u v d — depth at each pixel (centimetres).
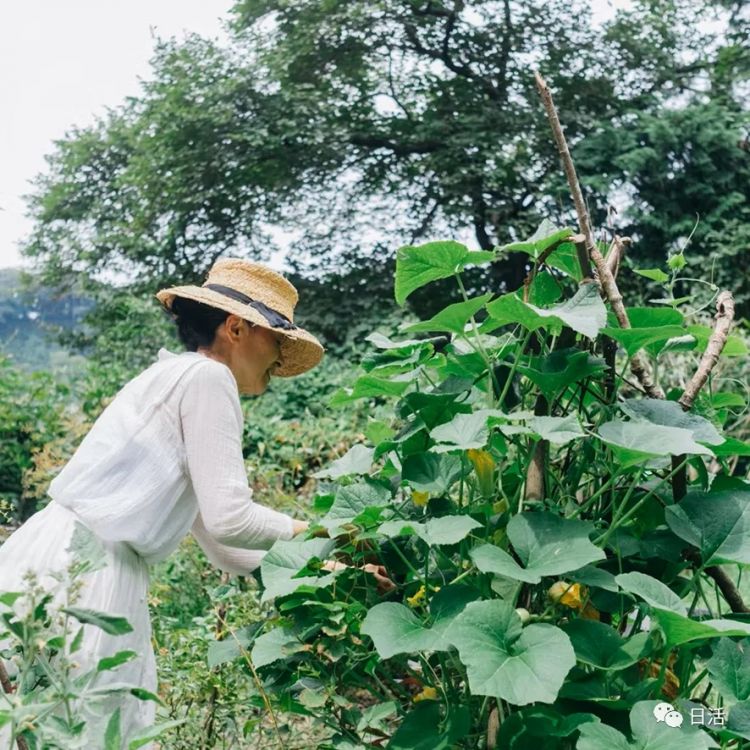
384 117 1484
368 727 153
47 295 1670
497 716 138
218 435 163
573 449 163
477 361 166
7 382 702
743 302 1133
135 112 1593
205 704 220
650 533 156
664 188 1225
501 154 1298
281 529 167
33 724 98
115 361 1006
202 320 181
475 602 125
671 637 124
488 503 149
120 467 160
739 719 122
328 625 153
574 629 135
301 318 1314
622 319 153
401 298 166
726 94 1382
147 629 167
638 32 1446
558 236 155
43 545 155
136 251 1484
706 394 179
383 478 166
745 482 159
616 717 129
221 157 1405
